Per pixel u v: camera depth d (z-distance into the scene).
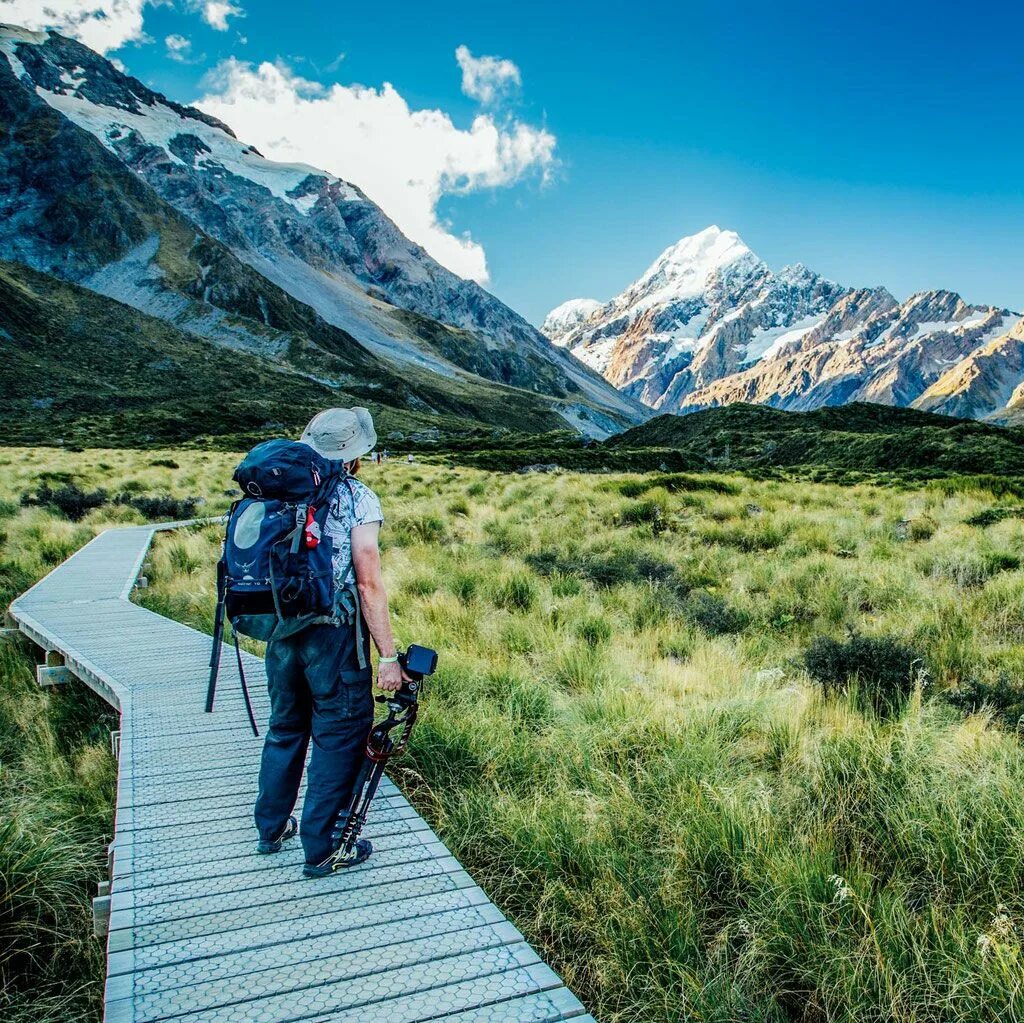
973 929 3.38
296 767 3.70
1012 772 4.60
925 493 20.17
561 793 4.64
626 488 21.66
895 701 6.41
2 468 29.19
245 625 3.33
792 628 8.82
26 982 3.59
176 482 27.11
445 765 5.18
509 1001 2.84
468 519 16.58
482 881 4.08
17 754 5.86
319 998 2.82
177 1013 2.71
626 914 3.65
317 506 3.30
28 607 9.63
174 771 4.77
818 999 3.25
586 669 7.11
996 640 7.99
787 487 22.91
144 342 187.38
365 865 3.74
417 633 7.97
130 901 3.38
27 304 179.25
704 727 5.54
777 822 4.23
